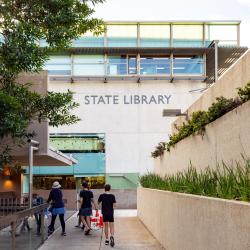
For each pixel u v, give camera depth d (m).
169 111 16.62
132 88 34.44
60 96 11.05
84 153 34.03
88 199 15.77
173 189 11.91
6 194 21.30
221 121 10.26
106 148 34.09
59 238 14.74
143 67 34.16
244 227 5.54
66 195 30.78
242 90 8.86
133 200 32.59
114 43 33.75
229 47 32.38
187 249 8.95
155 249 12.38
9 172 23.33
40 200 15.81
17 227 9.81
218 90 12.17
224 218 6.37
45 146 15.80
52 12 9.97
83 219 15.74
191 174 11.81
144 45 33.81
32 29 9.19
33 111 10.94
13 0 9.81
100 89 34.31
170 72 33.94
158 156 22.53
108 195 13.49
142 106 34.31
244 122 8.63
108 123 34.25
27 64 9.33
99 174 33.94
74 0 9.98
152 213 15.66
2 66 9.36
